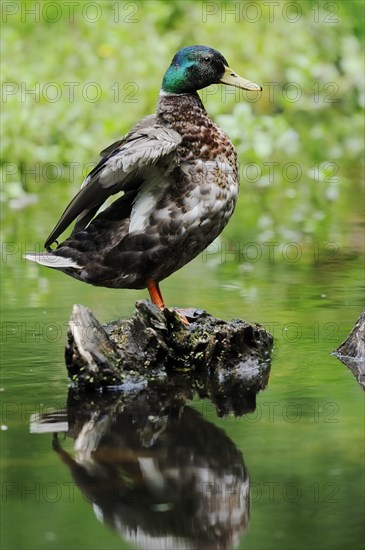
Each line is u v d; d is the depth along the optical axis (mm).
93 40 26250
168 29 27500
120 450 7957
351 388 9445
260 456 7758
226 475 7434
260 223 18438
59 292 13359
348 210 19297
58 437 8242
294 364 10250
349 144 26578
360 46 29125
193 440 8125
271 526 6684
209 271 14633
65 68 25375
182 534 6625
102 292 13375
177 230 10359
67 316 12000
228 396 9320
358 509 6895
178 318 10172
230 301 12562
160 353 9992
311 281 13734
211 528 6652
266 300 12602
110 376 9594
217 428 8406
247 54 26828
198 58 11164
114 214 10516
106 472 7523
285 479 7328
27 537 6570
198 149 10500
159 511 6938
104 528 6672
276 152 25484
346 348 10516
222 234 17453
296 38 27656
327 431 8266
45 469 7590
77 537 6586
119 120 23766
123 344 10016
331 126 27688
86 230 10531
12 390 9477
